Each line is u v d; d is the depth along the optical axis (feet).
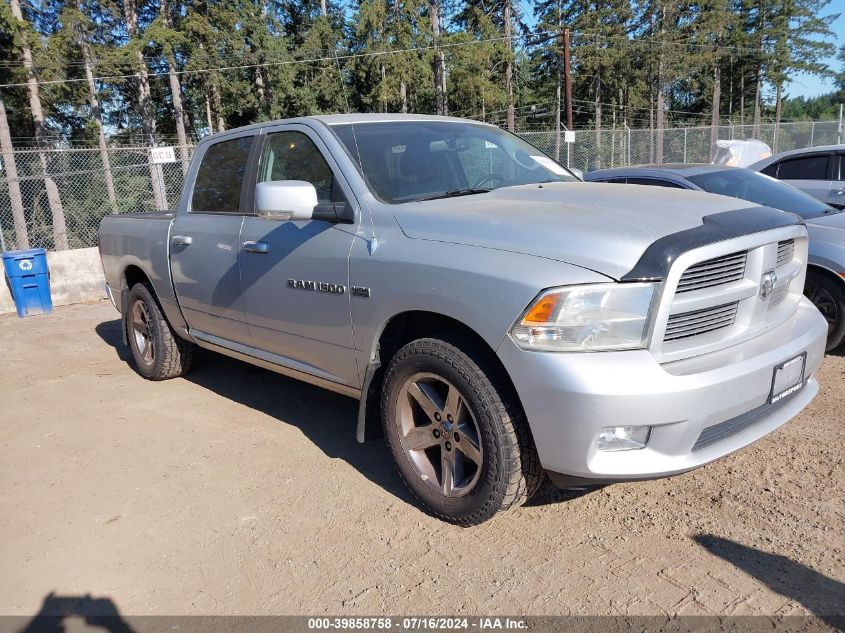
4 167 49.19
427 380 10.12
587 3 179.32
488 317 8.81
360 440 11.22
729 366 8.64
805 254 10.68
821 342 10.38
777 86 211.61
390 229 10.59
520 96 194.49
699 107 232.32
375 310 10.47
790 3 202.28
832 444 12.29
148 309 17.67
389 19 126.62
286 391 17.02
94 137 127.54
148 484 12.22
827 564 8.80
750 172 21.43
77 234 53.72
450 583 8.89
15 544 10.41
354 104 136.36
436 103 141.18
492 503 9.32
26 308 29.48
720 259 8.86
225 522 10.76
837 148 25.80
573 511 10.53
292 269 12.03
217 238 14.15
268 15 135.23
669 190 11.12
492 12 156.56
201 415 15.60
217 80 120.78
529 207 10.25
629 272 8.17
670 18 183.52
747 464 11.74
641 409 8.02
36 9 97.14
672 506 10.51
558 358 8.23
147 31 99.40
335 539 10.10
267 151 13.56
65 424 15.49
